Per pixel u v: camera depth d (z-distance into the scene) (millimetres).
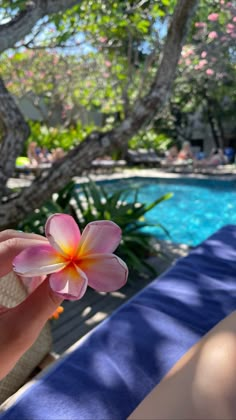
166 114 10727
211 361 573
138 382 1184
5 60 9070
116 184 12602
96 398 1120
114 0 3961
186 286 1890
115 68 8227
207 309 1641
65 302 3375
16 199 3457
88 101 12586
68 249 388
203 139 23844
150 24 4246
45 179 3477
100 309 3248
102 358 1304
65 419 1043
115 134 3463
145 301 1713
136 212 4371
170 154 17656
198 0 3203
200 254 2383
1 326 414
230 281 1969
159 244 5137
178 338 1406
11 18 3348
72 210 4289
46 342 1528
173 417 508
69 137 15820
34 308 415
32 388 1172
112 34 4898
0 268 440
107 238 399
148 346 1356
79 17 4098
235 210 6727
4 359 416
